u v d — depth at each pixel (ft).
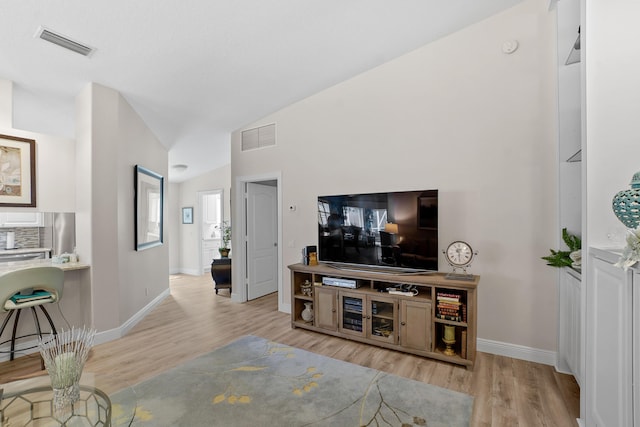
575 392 7.19
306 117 13.01
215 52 9.27
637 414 4.19
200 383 7.67
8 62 8.70
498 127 9.18
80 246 10.61
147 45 8.52
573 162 8.03
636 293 4.23
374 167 11.29
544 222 8.61
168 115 13.23
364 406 6.72
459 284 8.34
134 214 12.37
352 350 9.61
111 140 10.75
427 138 10.25
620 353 4.63
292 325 11.66
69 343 5.58
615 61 5.57
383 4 8.07
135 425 6.09
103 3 6.90
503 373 8.09
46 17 7.13
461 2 8.37
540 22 8.61
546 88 8.57
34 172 10.04
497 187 9.19
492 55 9.22
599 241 5.71
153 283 14.83
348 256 11.07
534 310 8.76
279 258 13.85
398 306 9.34
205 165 21.50
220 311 13.87
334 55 10.23
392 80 10.91
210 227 24.72
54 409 4.92
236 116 13.98
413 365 8.58
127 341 10.48
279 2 7.56
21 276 8.02
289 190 13.53
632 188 4.98
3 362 8.98
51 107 11.68
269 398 7.02
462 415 6.39
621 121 5.57
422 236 9.60
